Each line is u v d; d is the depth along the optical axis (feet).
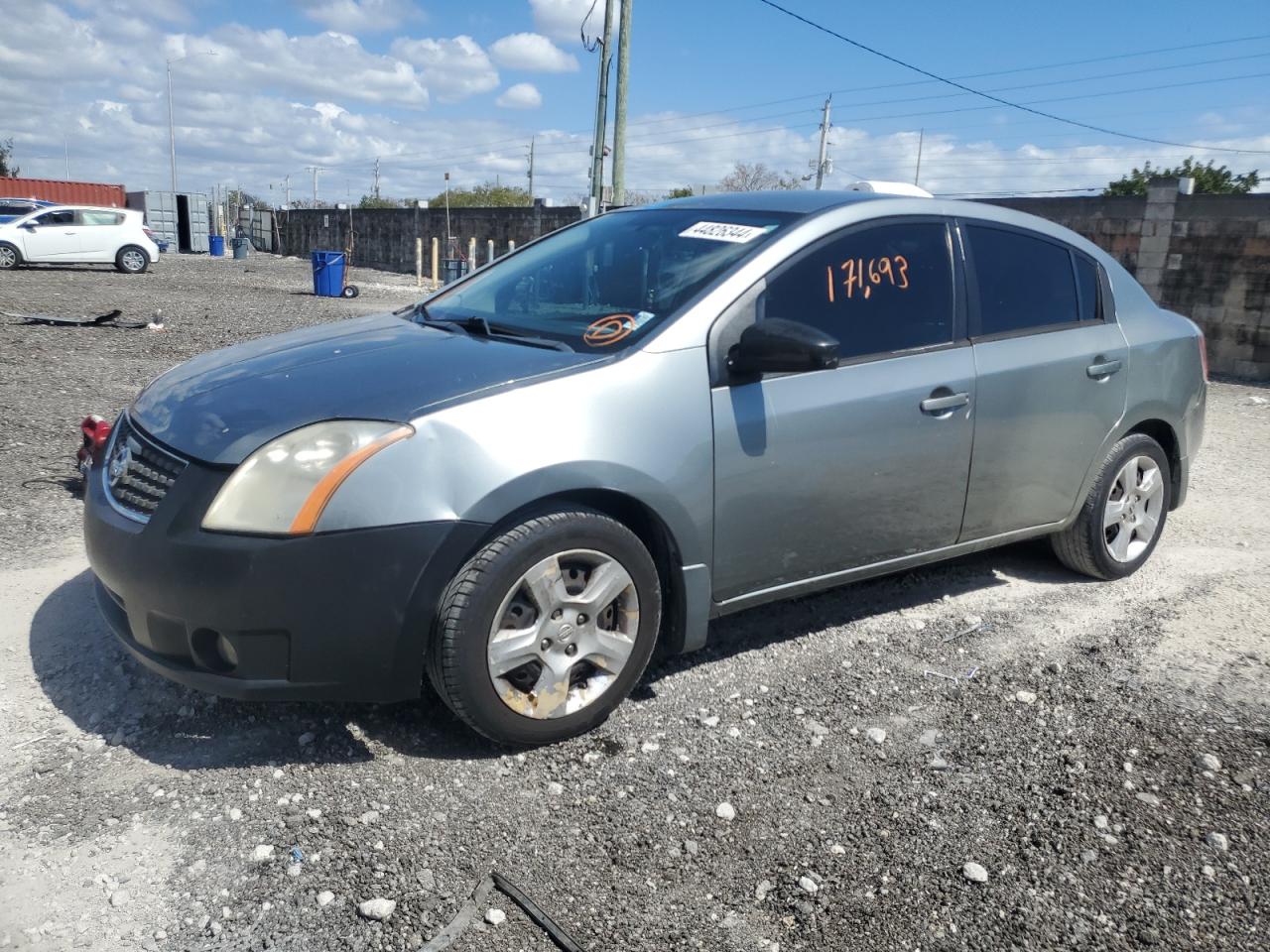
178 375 11.10
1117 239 48.55
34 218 79.61
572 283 12.32
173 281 75.61
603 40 65.46
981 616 13.91
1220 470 23.93
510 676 9.77
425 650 9.29
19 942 7.24
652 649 10.63
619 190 66.44
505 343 11.01
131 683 10.94
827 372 11.44
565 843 8.63
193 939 7.34
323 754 9.80
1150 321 15.28
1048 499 14.01
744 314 10.95
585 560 9.96
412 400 9.39
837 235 11.91
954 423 12.44
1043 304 13.89
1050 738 10.64
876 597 14.48
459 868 8.24
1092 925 7.88
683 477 10.34
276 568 8.68
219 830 8.57
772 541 11.27
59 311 46.47
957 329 12.76
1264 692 11.83
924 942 7.64
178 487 9.02
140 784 9.18
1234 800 9.59
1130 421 14.76
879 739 10.51
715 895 8.07
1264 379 44.19
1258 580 15.70
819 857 8.59
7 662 11.30
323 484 8.80
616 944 7.48
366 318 13.55
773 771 9.86
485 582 9.24
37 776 9.23
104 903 7.67
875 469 11.83
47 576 13.82
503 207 109.81
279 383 10.01
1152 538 15.74
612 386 10.01
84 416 23.90
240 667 8.90
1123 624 13.76
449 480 9.09
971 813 9.27
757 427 10.81
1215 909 8.11
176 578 8.79
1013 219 13.89
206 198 151.12
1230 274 44.70
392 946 7.36
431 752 9.93
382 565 8.91
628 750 10.14
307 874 8.07
